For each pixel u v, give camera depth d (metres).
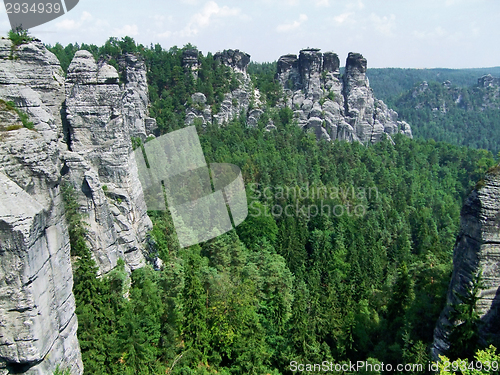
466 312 29.83
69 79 41.06
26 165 21.72
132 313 34.09
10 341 19.91
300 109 141.00
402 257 69.19
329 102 141.25
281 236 64.81
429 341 36.31
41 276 20.97
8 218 18.97
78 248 36.62
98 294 34.09
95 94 41.12
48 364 21.69
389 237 75.50
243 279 48.44
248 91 139.12
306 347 38.81
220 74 134.00
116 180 43.06
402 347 37.88
